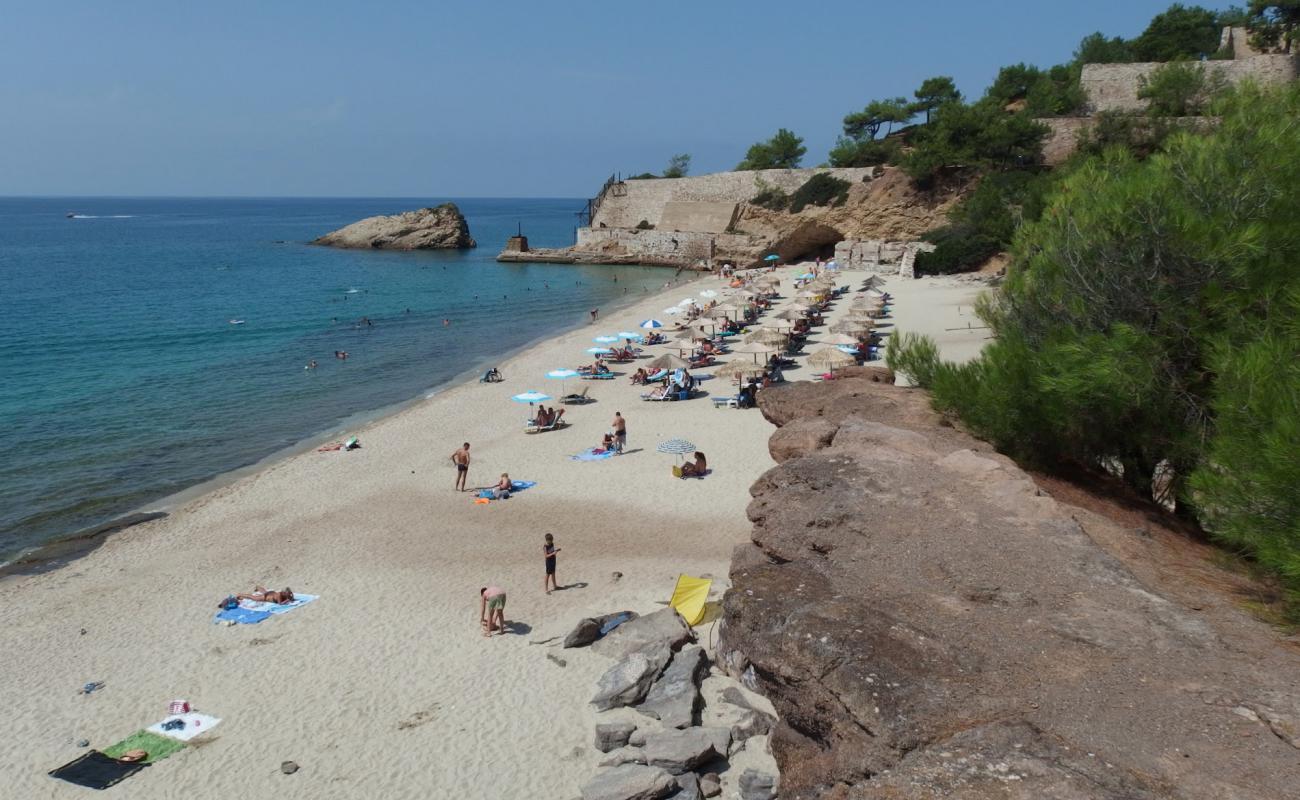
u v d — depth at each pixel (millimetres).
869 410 17031
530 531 23734
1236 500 9664
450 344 56562
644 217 112562
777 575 10117
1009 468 12477
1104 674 7723
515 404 38750
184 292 83000
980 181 79500
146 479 29969
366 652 17406
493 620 18000
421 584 20562
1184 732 6859
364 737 14602
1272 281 11836
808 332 52656
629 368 45875
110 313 68500
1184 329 12688
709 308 57594
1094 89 81250
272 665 17078
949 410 16141
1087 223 14070
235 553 23031
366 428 35531
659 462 29250
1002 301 16781
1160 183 13250
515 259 114688
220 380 45531
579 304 75000
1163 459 13984
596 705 15008
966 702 7340
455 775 13516
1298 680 7656
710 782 12609
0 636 18750
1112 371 12484
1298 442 8938
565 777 13320
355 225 147500
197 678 16703
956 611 8953
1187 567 10938
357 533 24125
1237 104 14547
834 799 7305
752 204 102750
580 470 28891
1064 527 10805
